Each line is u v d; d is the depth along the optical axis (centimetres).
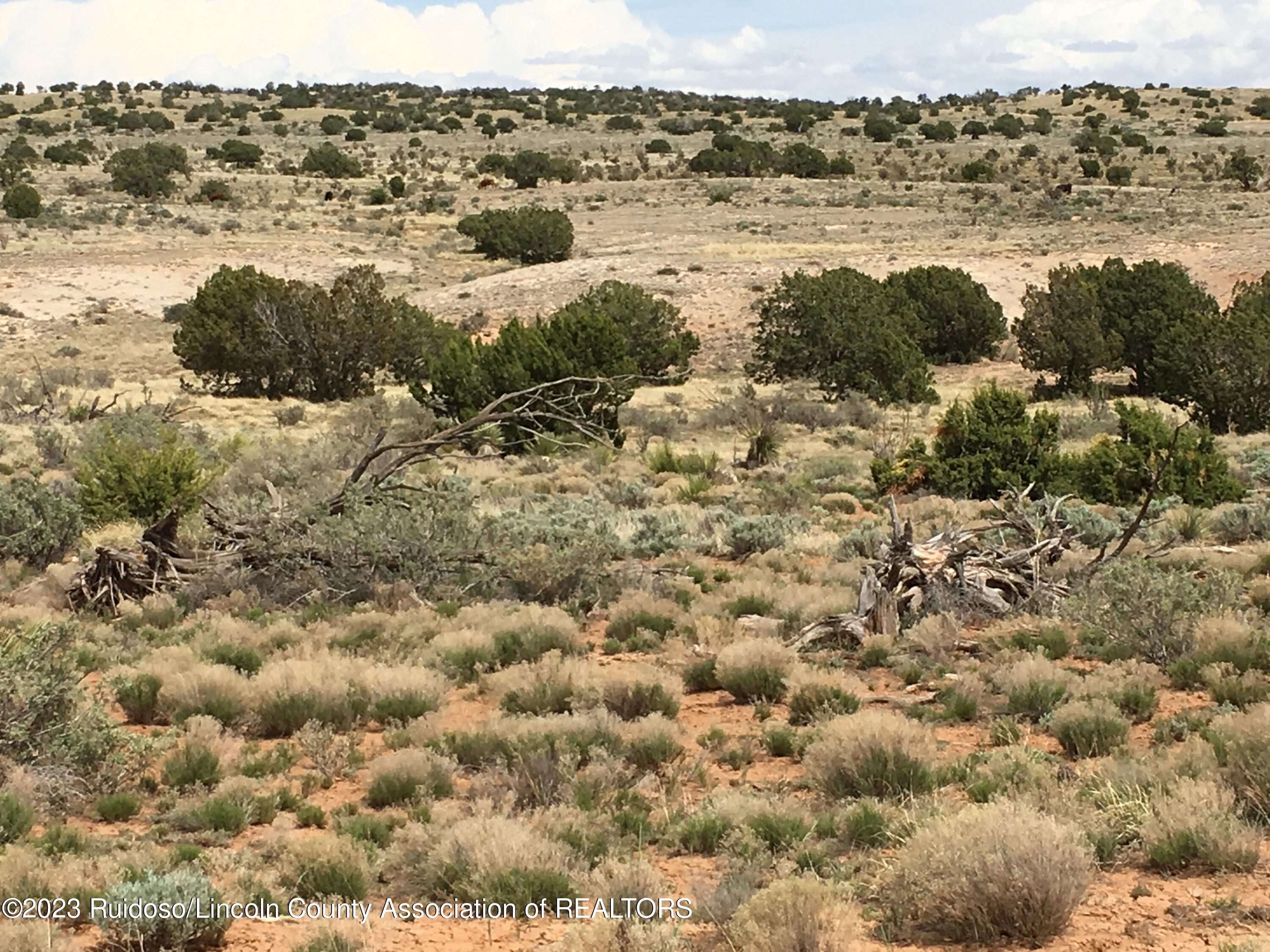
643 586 1638
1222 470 2425
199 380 5375
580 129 17375
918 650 1255
